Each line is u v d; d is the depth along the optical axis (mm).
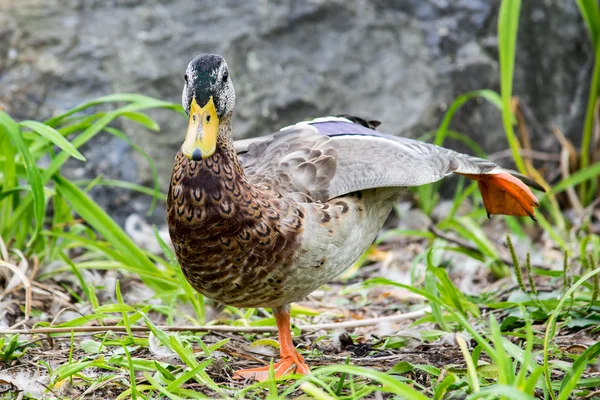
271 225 6957
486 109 14688
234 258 6973
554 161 14734
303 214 7121
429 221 13289
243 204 6902
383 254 12422
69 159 12977
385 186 7672
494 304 8836
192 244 7000
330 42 14164
